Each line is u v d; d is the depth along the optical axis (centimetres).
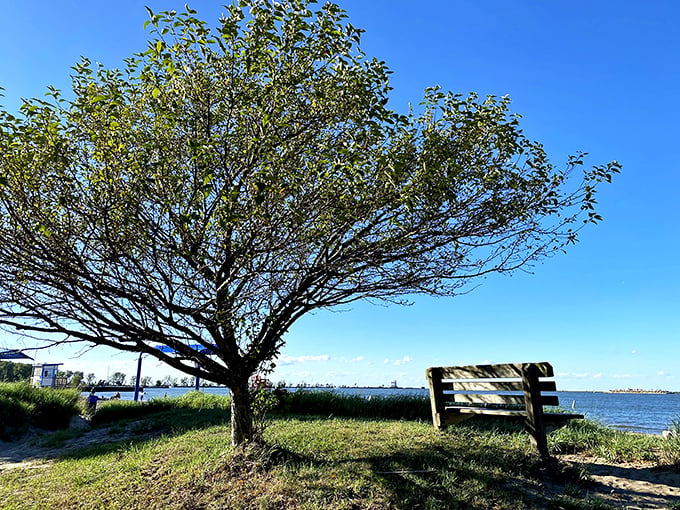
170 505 525
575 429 839
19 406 1395
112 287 513
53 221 509
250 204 475
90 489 631
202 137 502
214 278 560
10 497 655
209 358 639
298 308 663
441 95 541
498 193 573
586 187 581
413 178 508
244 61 466
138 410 1623
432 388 852
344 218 506
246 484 554
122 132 504
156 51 428
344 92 489
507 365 724
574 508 491
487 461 624
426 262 600
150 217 522
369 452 675
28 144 464
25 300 514
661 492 546
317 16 461
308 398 1292
